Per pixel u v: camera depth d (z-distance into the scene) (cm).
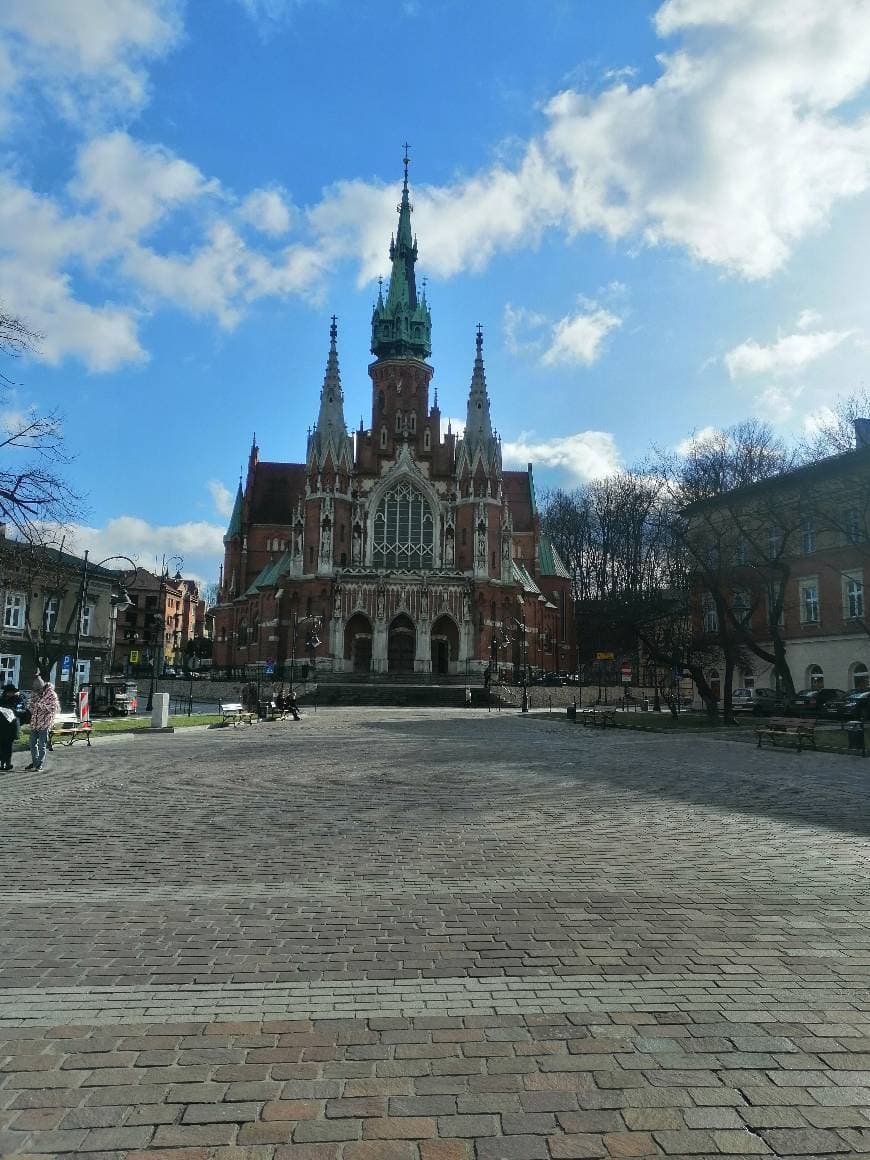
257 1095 435
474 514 7788
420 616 7475
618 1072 461
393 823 1211
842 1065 469
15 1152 382
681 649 4319
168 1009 545
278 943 677
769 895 822
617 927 718
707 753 2428
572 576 10081
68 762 2106
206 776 1800
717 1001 559
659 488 6656
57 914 755
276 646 7769
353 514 7869
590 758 2223
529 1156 384
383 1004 554
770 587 4338
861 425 4434
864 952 657
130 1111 418
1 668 5131
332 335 8212
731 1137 399
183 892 832
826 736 3059
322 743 2705
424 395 8550
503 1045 494
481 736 3064
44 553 3278
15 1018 528
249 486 9831
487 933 703
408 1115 418
